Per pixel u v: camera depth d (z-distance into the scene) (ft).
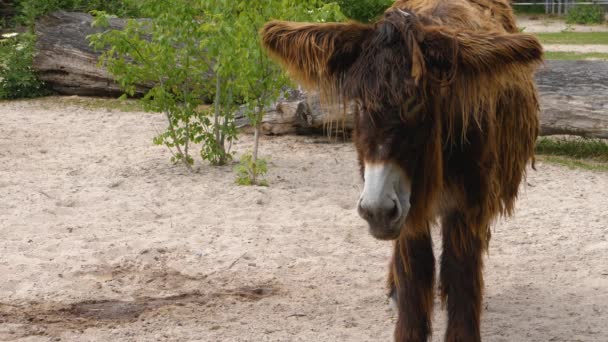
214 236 24.13
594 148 33.63
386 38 13.26
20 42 50.19
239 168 28.96
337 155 33.22
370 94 12.94
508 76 13.05
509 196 17.02
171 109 31.01
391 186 13.01
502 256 22.65
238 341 17.61
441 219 15.81
